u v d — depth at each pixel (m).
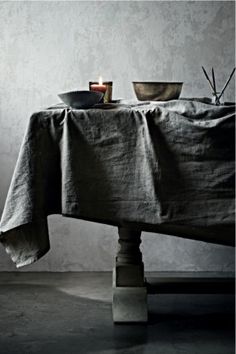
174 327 2.71
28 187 2.35
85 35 3.90
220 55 3.91
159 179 2.33
